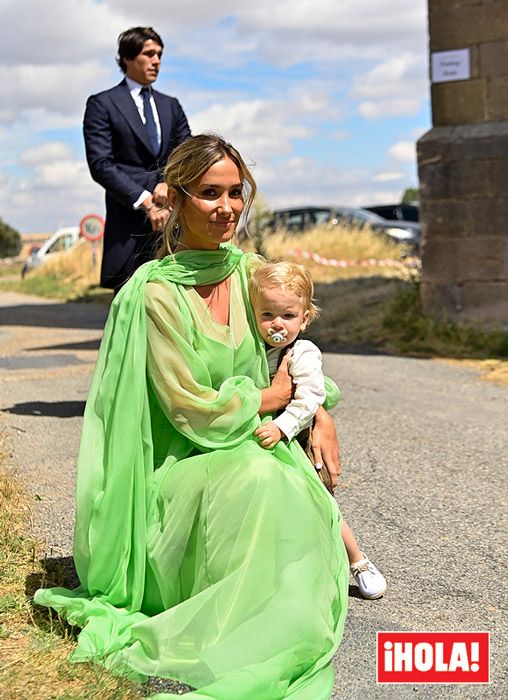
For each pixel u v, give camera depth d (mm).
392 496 4898
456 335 10133
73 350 10188
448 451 5801
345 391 7742
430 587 3756
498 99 10227
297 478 3010
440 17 10398
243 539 2865
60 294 20359
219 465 2996
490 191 10141
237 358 3215
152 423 3236
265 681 2672
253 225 16703
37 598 3227
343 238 20625
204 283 3225
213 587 2832
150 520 3107
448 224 10383
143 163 5773
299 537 2873
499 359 9328
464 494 4941
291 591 2801
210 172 3141
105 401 3178
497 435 6223
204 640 2787
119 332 3174
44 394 7500
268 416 3238
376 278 16047
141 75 5742
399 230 21797
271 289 3180
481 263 10273
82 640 2953
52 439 5922
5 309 16484
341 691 2945
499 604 3604
